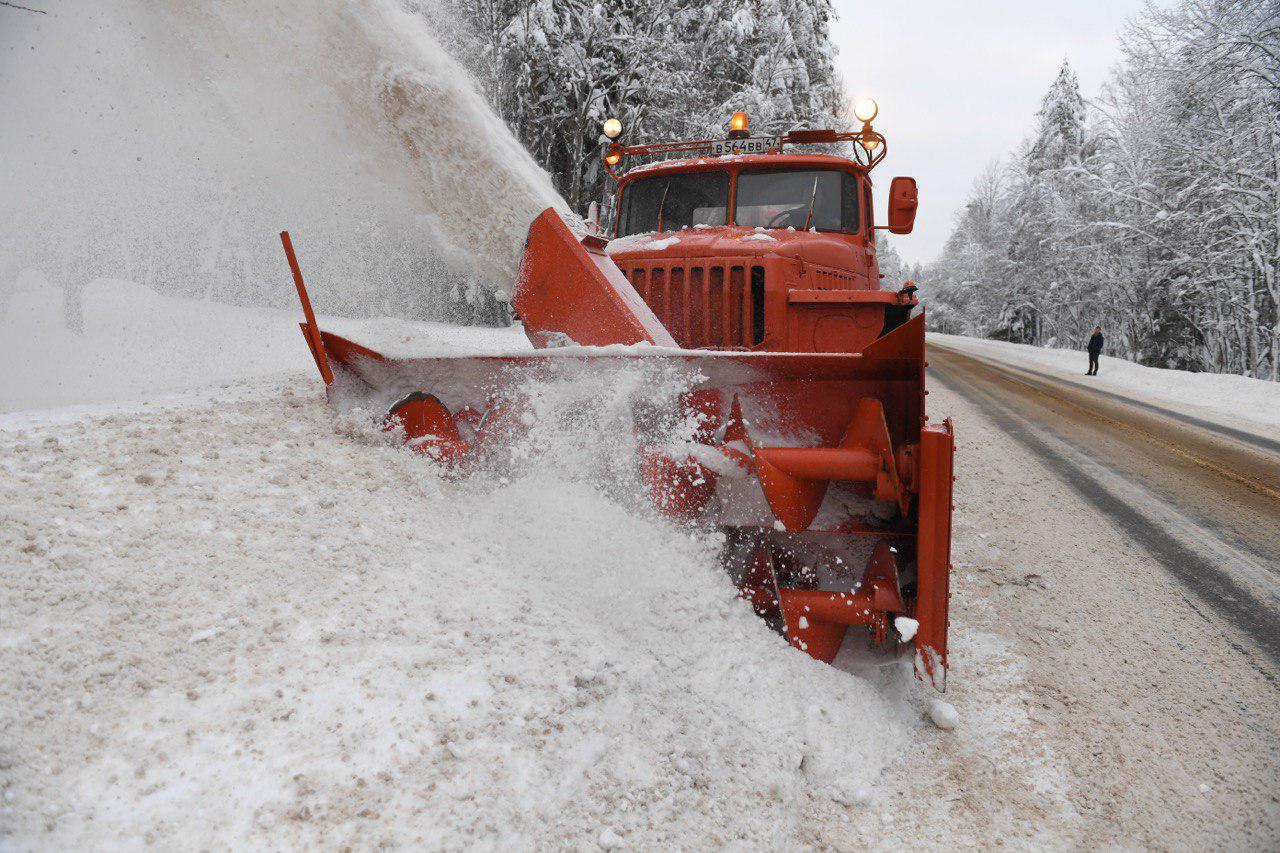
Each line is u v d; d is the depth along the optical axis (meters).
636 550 2.58
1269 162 20.30
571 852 1.64
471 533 2.72
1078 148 40.31
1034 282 41.06
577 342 3.32
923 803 2.07
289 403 3.62
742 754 2.07
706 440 2.74
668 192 5.29
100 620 1.86
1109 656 3.04
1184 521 5.25
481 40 17.70
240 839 1.45
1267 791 2.17
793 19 24.00
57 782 1.47
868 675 2.66
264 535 2.36
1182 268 24.06
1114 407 12.50
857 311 3.94
